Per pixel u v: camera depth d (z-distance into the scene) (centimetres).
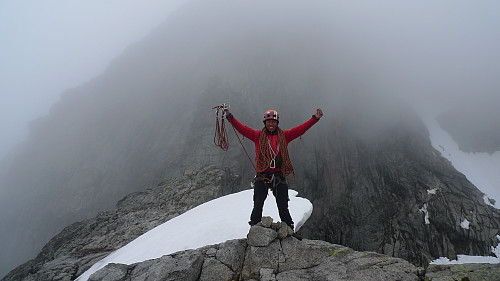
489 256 2702
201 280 370
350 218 3525
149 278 368
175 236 640
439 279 289
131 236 1345
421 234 3022
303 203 761
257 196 405
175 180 2052
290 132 395
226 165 3584
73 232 1527
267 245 383
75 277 959
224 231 575
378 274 321
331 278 327
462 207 3155
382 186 3759
